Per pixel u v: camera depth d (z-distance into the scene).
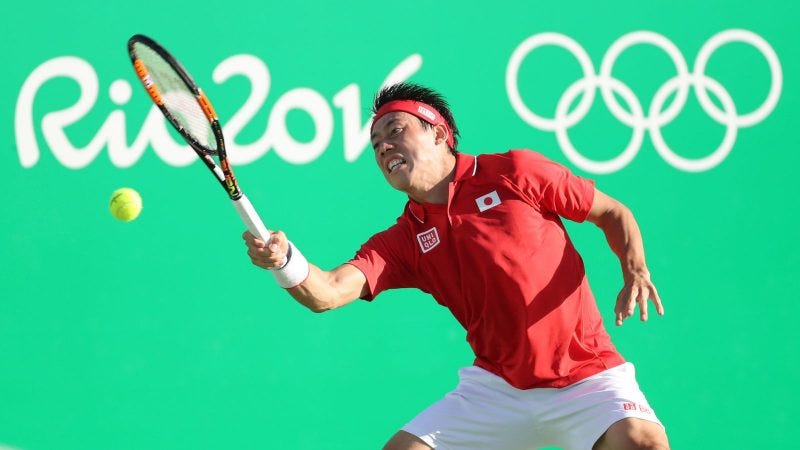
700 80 20.75
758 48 20.95
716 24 20.88
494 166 13.52
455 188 13.45
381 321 19.59
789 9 21.11
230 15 19.73
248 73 19.67
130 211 14.40
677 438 19.97
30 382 18.80
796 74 21.02
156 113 19.50
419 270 13.79
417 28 20.09
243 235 11.63
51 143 19.31
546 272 13.09
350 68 19.92
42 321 18.95
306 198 19.61
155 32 19.58
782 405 20.30
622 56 20.58
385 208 19.83
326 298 12.79
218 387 19.12
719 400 20.16
